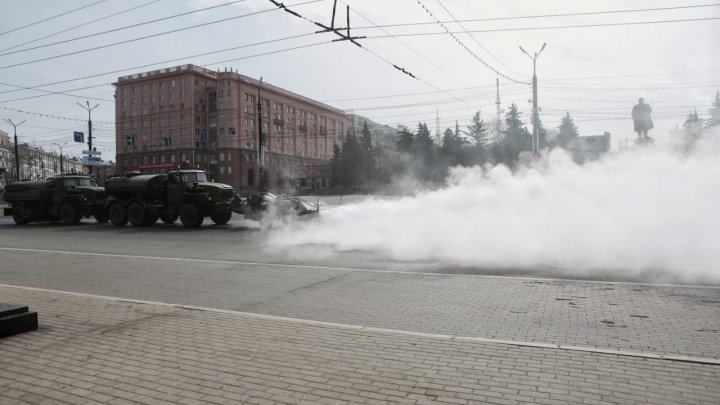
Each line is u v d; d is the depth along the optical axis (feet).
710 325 18.88
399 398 12.37
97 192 82.69
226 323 19.72
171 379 13.78
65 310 22.12
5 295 25.55
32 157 368.68
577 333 18.20
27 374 14.28
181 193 71.87
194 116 332.80
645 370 14.11
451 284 28.14
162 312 21.67
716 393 12.50
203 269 35.22
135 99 355.15
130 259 40.91
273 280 30.60
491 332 18.54
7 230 74.08
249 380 13.64
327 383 13.38
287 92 372.17
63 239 58.65
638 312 21.03
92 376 14.07
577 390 12.76
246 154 337.11
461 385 13.15
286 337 17.71
